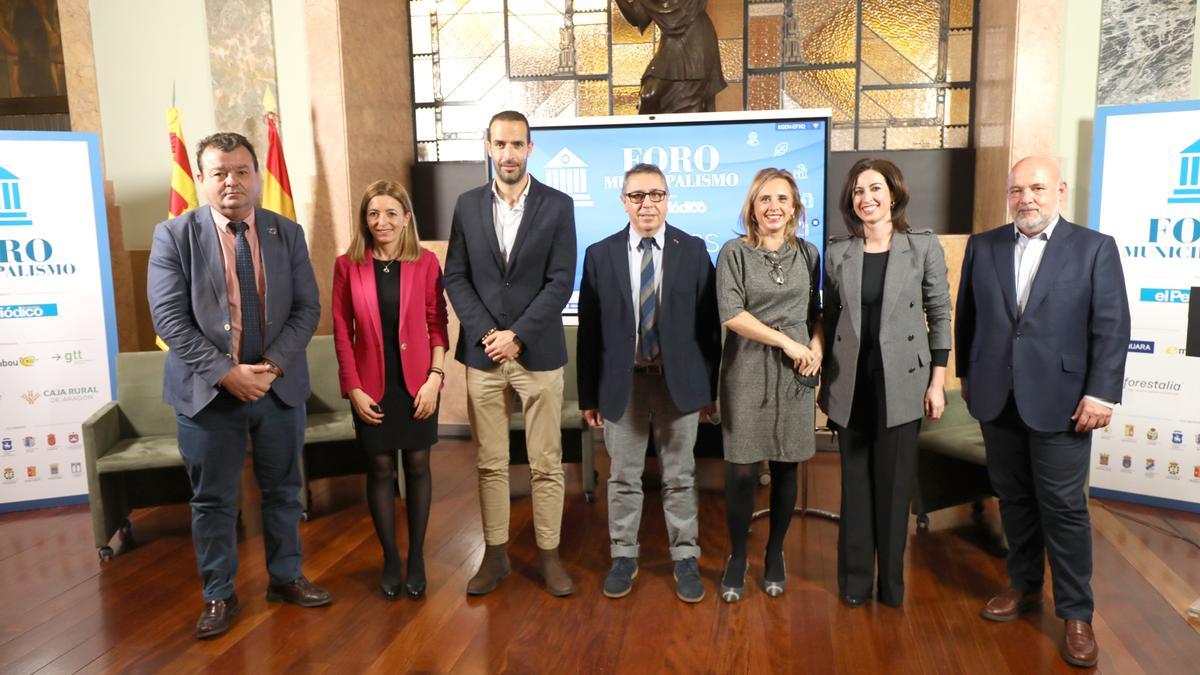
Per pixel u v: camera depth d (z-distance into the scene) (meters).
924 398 2.54
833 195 4.91
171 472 3.52
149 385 3.63
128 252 4.75
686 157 4.09
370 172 4.73
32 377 3.82
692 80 4.38
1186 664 2.29
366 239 2.68
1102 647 2.39
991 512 3.58
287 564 2.73
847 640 2.44
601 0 5.02
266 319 2.52
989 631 2.49
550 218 2.66
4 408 3.78
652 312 2.63
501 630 2.54
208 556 2.56
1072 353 2.32
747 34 4.90
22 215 3.74
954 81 4.75
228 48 4.52
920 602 2.70
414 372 2.65
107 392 3.98
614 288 2.64
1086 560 2.36
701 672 2.28
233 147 2.41
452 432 4.95
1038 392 2.34
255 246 2.54
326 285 4.59
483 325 2.62
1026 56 3.96
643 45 5.02
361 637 2.51
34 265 3.78
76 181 3.85
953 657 2.34
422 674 2.30
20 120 4.96
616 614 2.63
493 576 2.83
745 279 2.53
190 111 4.61
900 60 4.79
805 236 4.06
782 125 3.99
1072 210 4.04
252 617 2.67
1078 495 2.35
